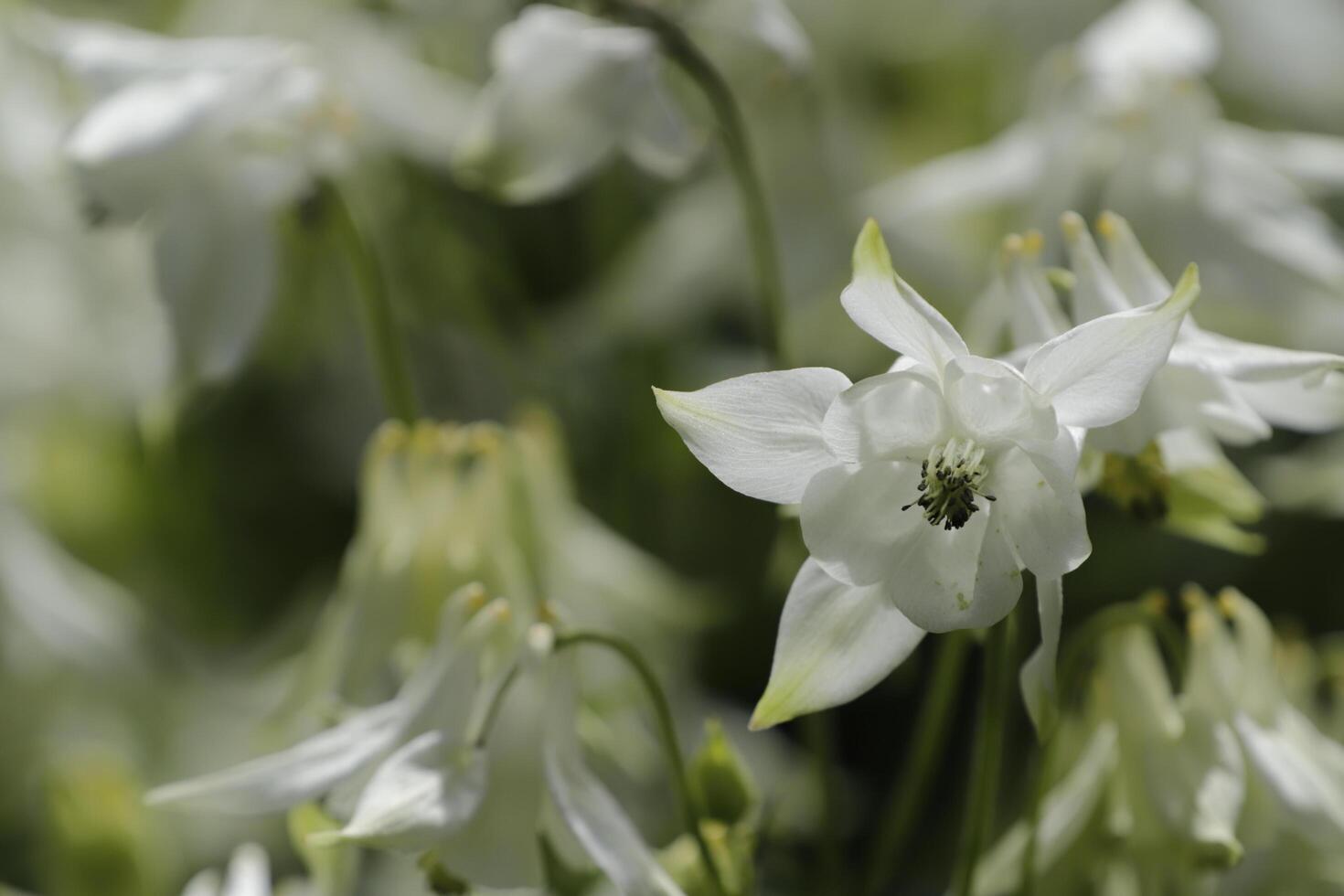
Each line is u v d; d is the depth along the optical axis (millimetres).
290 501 774
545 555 651
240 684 741
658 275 727
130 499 775
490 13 737
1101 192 699
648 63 649
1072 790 609
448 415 746
